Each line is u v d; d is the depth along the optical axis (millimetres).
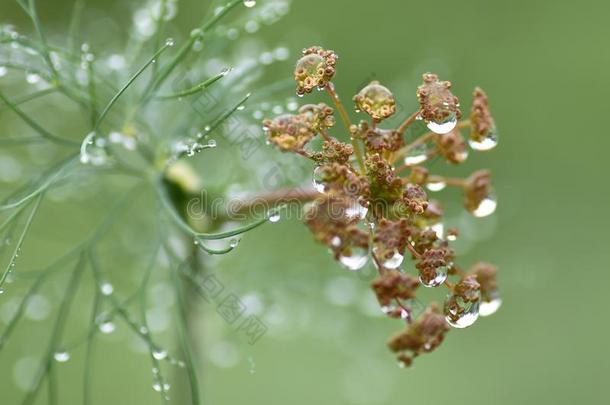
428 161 360
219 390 529
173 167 376
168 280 417
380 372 455
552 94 607
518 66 612
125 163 378
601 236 567
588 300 560
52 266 371
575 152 592
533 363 553
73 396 529
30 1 361
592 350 544
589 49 614
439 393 539
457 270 335
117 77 383
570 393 533
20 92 413
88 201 411
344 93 588
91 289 425
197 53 396
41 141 381
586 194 582
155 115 382
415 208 326
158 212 372
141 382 542
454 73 604
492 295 343
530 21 619
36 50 364
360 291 419
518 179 578
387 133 330
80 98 372
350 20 595
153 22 395
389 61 594
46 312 411
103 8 455
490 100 604
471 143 342
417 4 608
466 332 566
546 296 563
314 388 532
